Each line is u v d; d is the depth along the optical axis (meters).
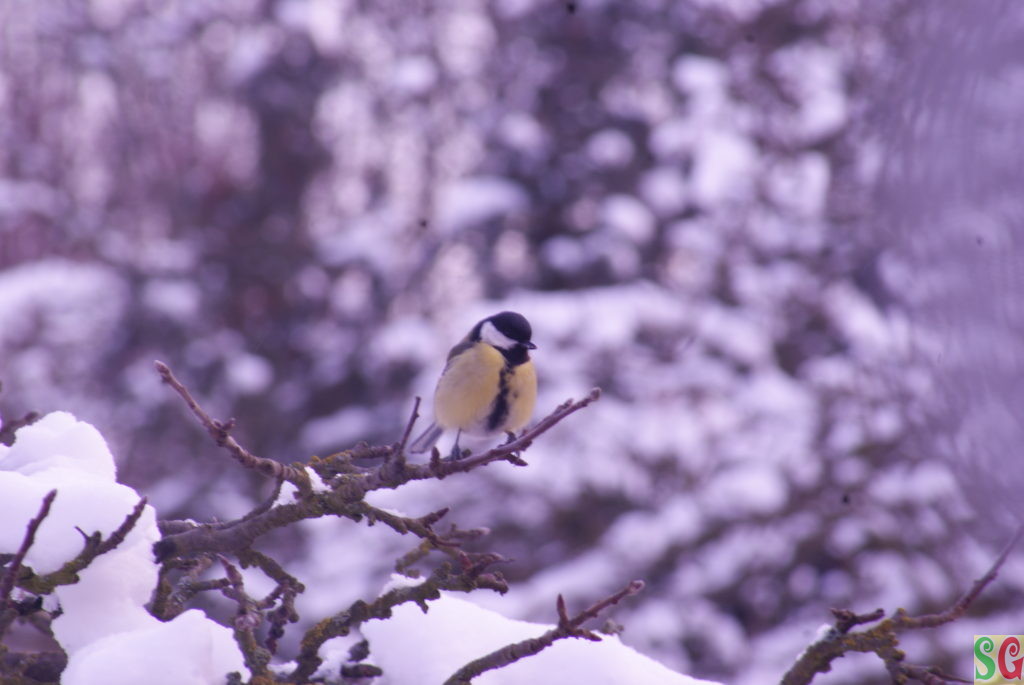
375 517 3.83
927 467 12.68
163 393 18.14
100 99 20.88
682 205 16.48
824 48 16.70
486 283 18.02
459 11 19.17
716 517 13.61
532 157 18.14
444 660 4.04
